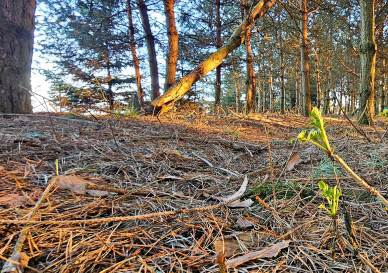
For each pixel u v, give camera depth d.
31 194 1.19
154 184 1.54
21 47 3.07
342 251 0.89
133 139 2.54
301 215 1.19
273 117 6.03
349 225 0.72
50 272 0.74
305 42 8.33
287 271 0.82
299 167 1.96
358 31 8.77
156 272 0.78
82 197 1.25
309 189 1.45
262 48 12.53
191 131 3.28
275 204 1.21
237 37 5.25
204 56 9.38
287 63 15.54
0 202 1.06
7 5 2.95
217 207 1.16
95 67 7.11
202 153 2.32
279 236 0.98
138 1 6.71
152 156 2.03
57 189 1.29
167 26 5.72
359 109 4.91
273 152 2.50
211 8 8.82
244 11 7.15
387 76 15.92
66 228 0.96
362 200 1.32
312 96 21.80
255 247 0.94
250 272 0.80
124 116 4.08
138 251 0.88
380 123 5.07
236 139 3.03
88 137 2.42
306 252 0.91
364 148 2.42
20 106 3.08
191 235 1.02
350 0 7.93
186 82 4.94
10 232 0.89
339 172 1.72
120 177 1.60
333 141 2.86
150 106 4.92
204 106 5.56
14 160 1.63
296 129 4.30
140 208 1.20
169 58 5.77
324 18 10.28
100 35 9.31
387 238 0.98
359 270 0.80
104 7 9.01
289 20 10.03
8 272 0.66
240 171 1.88
